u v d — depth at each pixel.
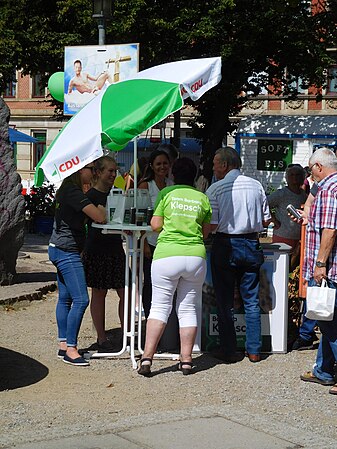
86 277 7.87
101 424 5.58
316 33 23.84
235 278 7.65
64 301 7.56
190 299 7.11
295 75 25.25
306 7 23.81
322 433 5.56
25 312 9.80
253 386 6.78
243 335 7.94
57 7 24.06
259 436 5.38
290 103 35.44
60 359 7.53
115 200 7.44
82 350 7.87
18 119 45.09
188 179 7.11
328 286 6.39
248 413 5.92
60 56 23.80
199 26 22.38
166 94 6.81
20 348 7.93
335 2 23.69
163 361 7.55
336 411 6.13
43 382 6.74
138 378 6.95
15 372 7.04
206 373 7.16
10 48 23.70
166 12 23.03
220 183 7.48
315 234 6.49
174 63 7.36
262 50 23.92
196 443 5.20
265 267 7.91
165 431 5.43
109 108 6.87
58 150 6.88
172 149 8.31
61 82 11.07
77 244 7.31
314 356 7.91
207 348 7.86
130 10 22.28
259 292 7.91
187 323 7.11
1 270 11.06
